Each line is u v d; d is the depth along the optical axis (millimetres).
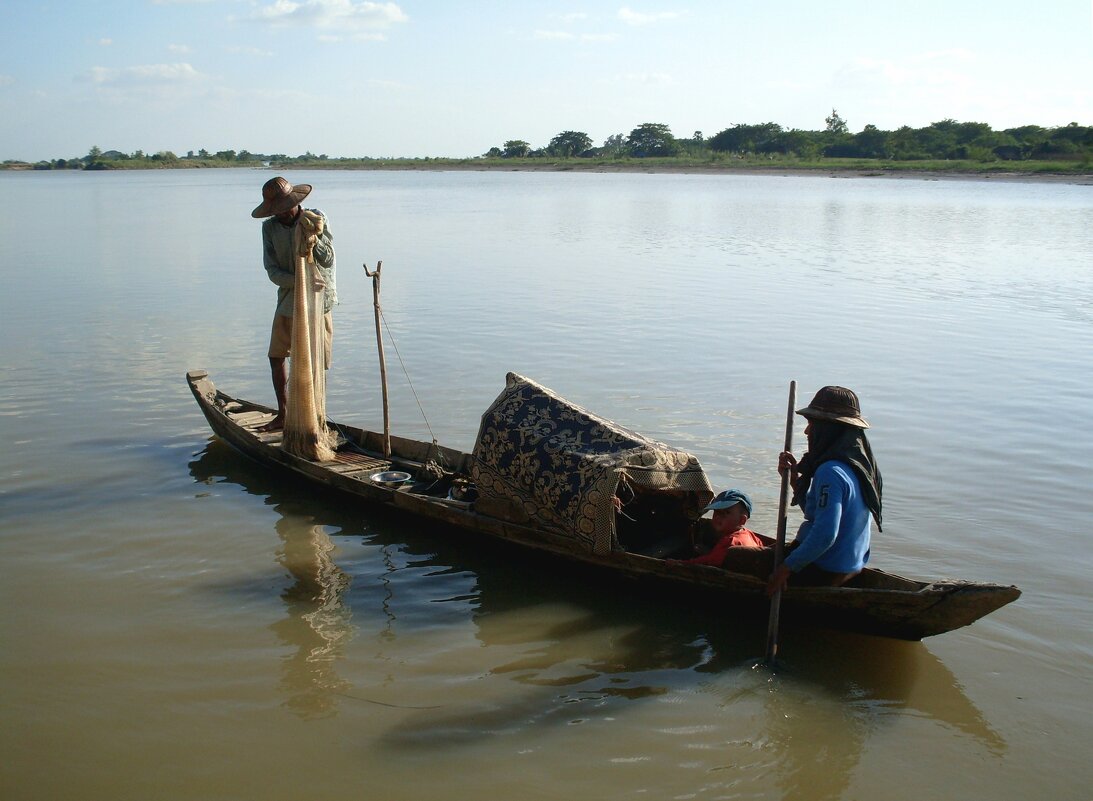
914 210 50875
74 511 8891
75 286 22047
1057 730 5621
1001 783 5168
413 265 26453
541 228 40031
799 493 6680
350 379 13391
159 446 10805
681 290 21844
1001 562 7656
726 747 5484
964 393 12602
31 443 10820
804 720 5746
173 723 5672
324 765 5293
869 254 29891
